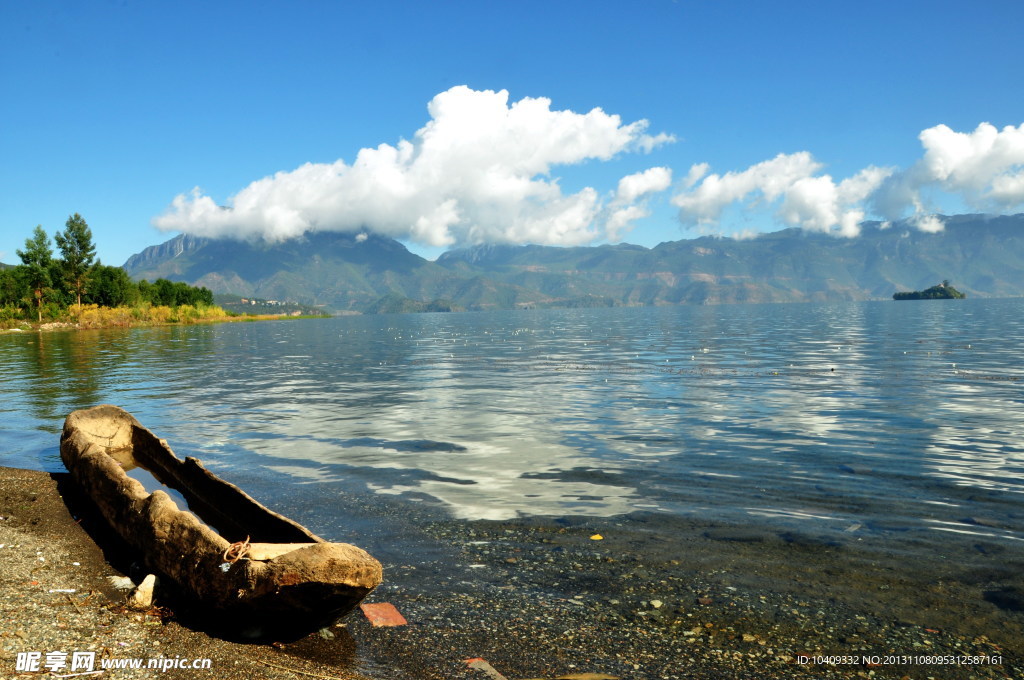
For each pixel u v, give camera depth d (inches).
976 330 2554.1
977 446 538.3
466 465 499.2
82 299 4675.2
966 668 211.8
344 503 401.7
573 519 366.6
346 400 872.9
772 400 811.4
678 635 236.2
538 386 1000.9
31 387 1042.1
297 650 231.9
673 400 827.4
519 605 260.7
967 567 291.3
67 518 381.7
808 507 381.1
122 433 540.1
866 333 2495.1
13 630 225.0
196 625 245.8
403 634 239.6
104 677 200.1
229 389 1009.5
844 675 209.0
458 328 4261.8
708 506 386.3
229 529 352.2
